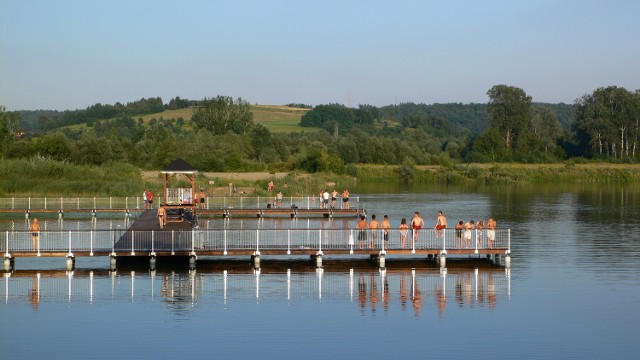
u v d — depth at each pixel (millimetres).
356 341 28594
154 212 64375
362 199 90625
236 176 109938
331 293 36031
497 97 164125
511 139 163500
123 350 27500
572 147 164500
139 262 43469
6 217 68812
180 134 153625
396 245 45844
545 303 34344
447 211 75625
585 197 95625
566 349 27812
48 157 101938
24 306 33312
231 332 29656
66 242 49719
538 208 79375
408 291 36562
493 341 28688
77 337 28953
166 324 30656
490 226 44094
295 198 84375
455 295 35812
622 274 41000
